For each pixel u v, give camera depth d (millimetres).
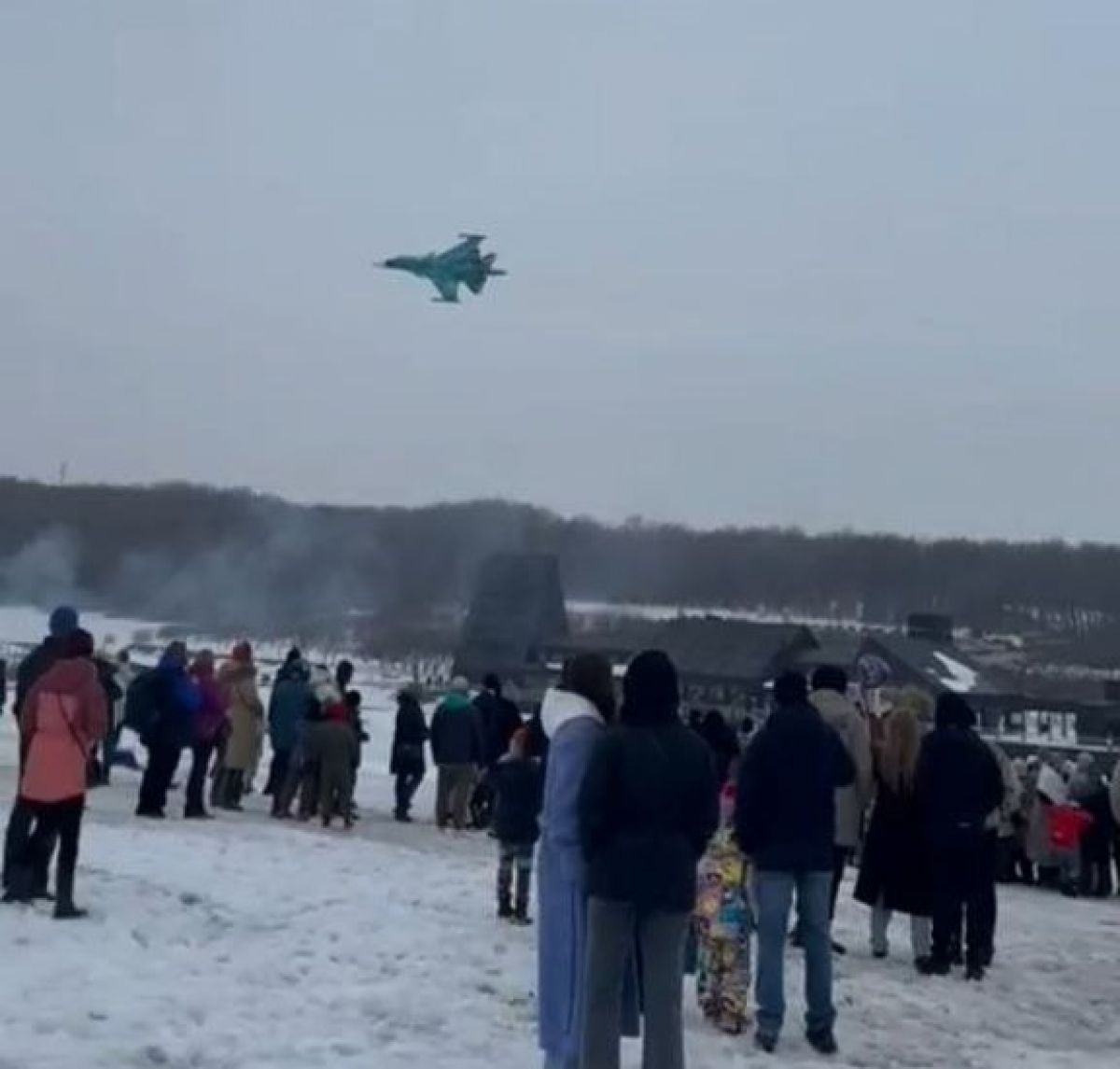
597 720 8789
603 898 8156
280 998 10320
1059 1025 12094
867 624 136875
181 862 15812
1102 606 146250
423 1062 9016
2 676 33188
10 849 12727
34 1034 8883
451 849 20047
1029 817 22250
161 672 20234
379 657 101125
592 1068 8180
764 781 10203
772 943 10219
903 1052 10516
